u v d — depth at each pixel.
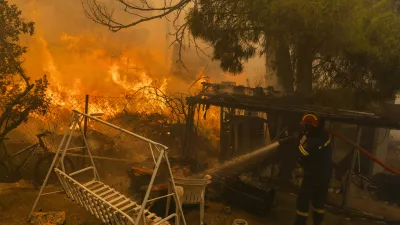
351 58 8.28
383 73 8.26
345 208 7.25
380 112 7.73
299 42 8.06
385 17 7.52
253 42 9.26
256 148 10.52
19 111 8.45
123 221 4.28
